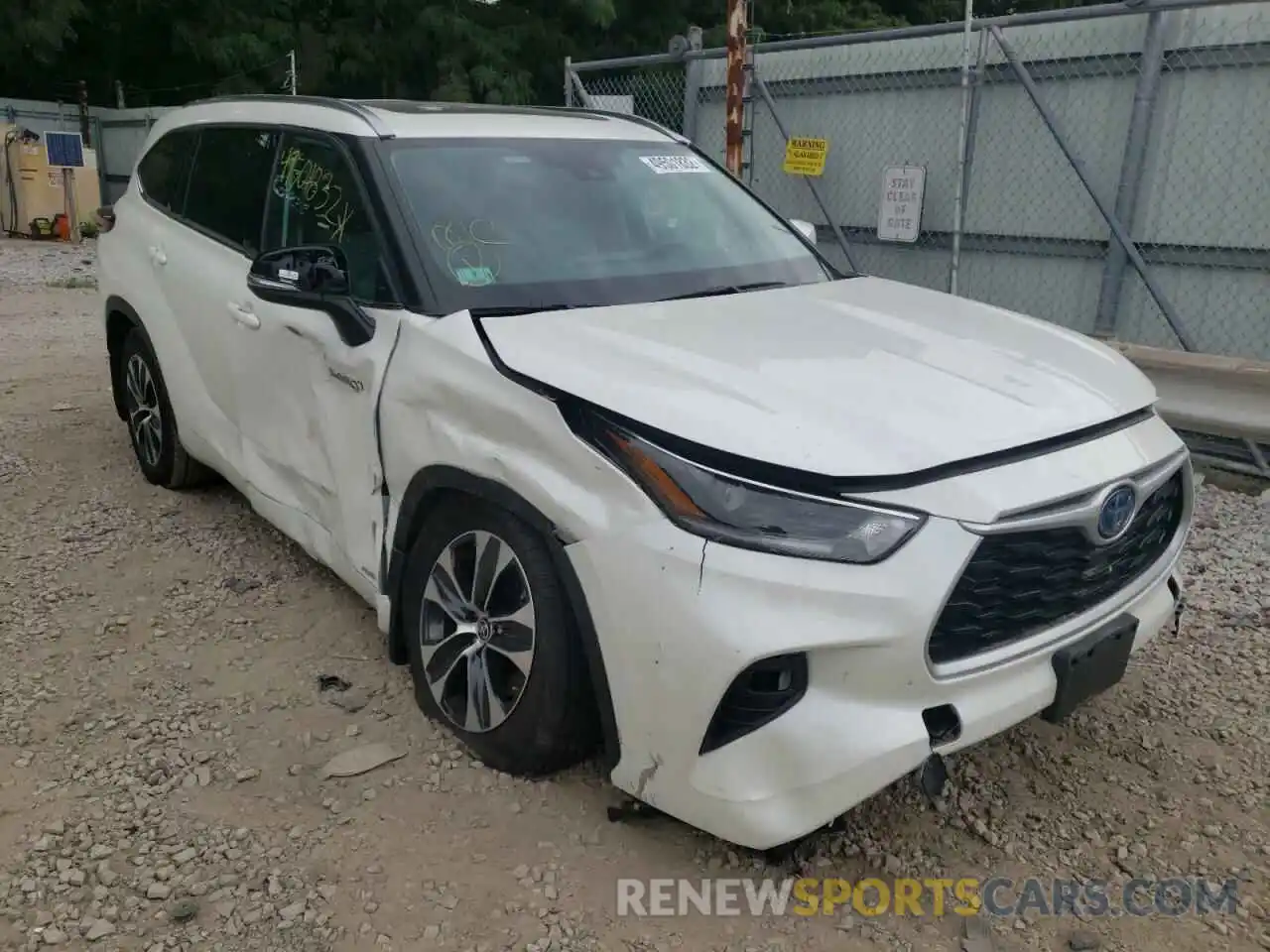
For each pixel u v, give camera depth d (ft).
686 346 9.89
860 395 9.09
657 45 83.05
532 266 11.71
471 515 10.16
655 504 8.48
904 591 8.02
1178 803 10.41
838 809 8.18
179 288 15.67
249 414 14.16
